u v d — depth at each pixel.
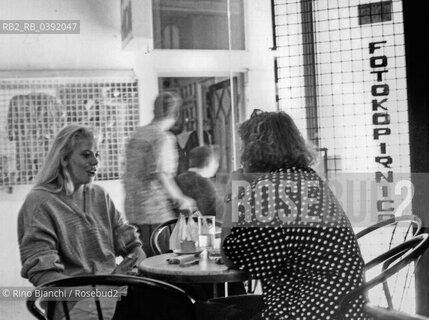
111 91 2.50
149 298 1.89
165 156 2.49
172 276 1.92
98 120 2.46
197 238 2.27
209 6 2.83
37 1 2.36
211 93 2.82
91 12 2.46
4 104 2.32
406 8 2.65
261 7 3.00
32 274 1.97
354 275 1.61
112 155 2.41
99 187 2.20
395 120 2.88
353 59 2.98
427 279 2.57
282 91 3.03
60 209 2.07
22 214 2.04
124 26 2.55
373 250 2.92
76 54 2.43
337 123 2.99
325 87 3.03
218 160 2.67
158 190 2.44
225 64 2.88
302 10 3.02
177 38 2.73
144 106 2.53
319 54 3.04
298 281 1.64
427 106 2.65
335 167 2.94
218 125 2.78
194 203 2.52
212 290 2.48
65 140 2.13
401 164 2.88
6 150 2.26
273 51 3.04
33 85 2.37
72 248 2.08
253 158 1.81
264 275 1.69
